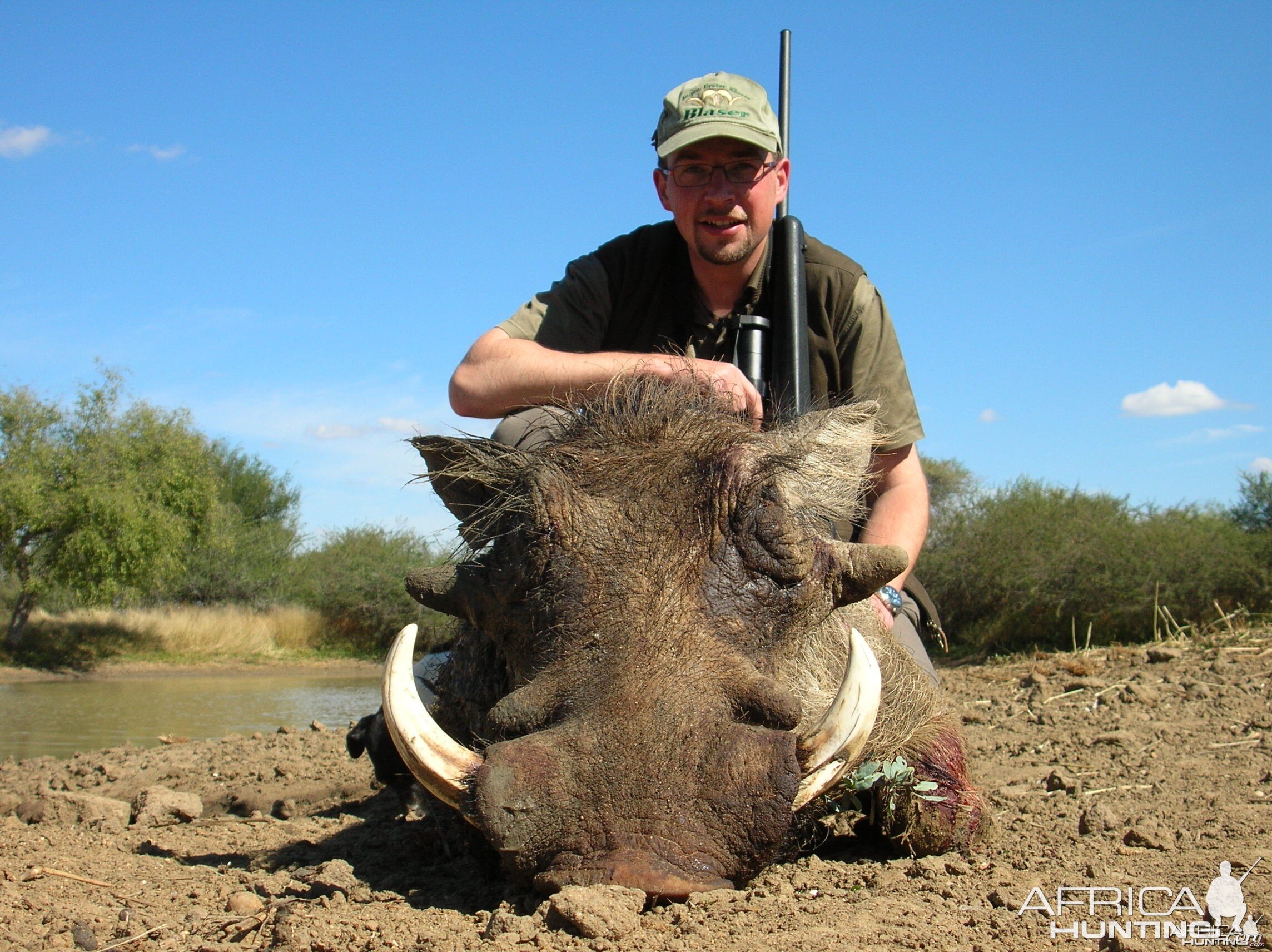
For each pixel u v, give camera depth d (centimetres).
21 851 168
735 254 192
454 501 160
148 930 125
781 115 257
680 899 119
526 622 135
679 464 140
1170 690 296
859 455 169
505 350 183
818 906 125
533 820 117
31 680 787
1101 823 165
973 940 117
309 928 120
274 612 1073
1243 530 773
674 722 120
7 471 985
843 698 125
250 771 249
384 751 201
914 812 157
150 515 1033
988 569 698
